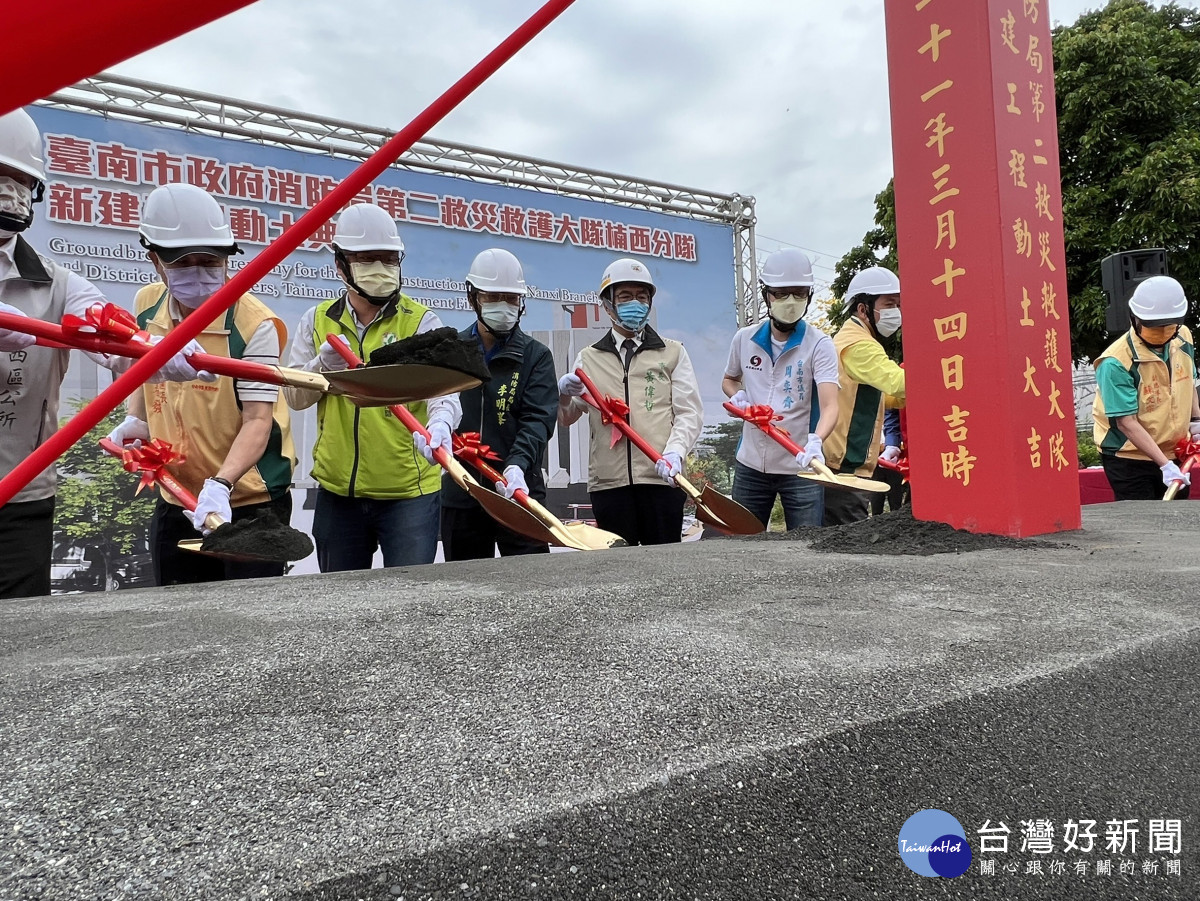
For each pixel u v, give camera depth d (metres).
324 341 2.41
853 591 1.22
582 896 0.44
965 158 2.02
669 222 6.49
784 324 3.29
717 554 1.83
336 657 0.84
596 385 3.36
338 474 2.40
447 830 0.44
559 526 2.45
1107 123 7.63
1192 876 0.66
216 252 2.04
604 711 0.64
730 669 0.76
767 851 0.51
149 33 0.27
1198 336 7.58
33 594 1.85
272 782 0.51
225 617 1.11
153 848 0.43
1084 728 0.71
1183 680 0.83
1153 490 3.68
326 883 0.39
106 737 0.60
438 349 1.65
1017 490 1.95
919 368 2.17
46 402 1.89
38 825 0.45
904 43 2.16
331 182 5.12
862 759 0.59
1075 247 7.74
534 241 5.91
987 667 0.77
